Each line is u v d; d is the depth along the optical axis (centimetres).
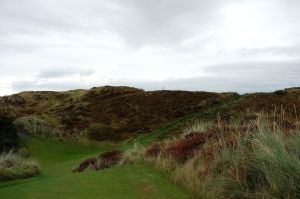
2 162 2009
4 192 995
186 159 1224
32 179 1586
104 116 5381
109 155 2109
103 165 1822
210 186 799
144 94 6038
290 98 4491
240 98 4756
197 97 5466
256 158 764
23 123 4953
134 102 5747
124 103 5797
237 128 1284
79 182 1106
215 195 741
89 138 4669
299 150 718
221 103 5044
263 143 782
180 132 4031
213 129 1480
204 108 4962
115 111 5522
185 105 5228
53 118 5438
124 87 6938
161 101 5581
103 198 885
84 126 5081
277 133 859
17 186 1078
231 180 746
